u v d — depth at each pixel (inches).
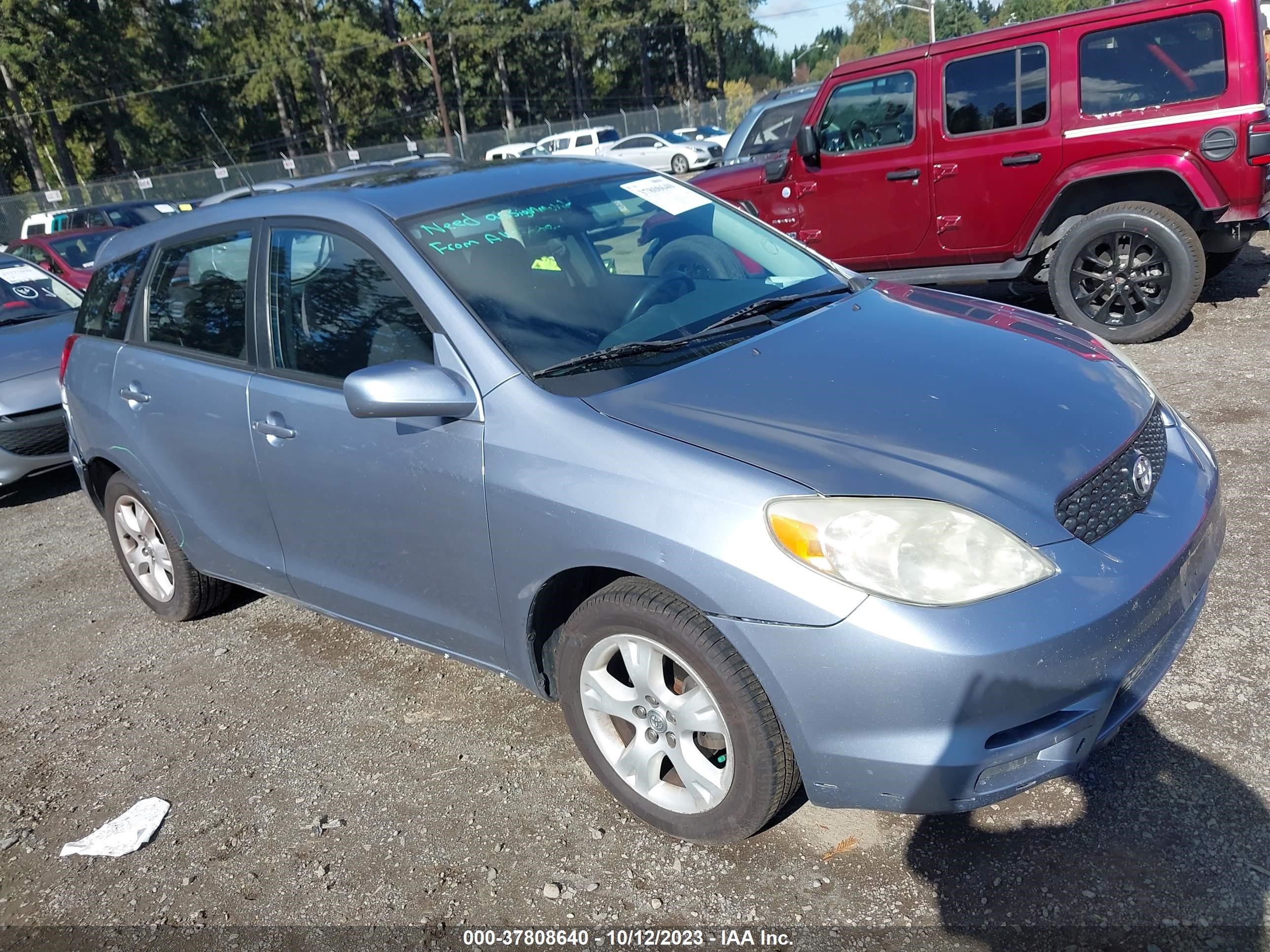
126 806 126.6
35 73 1875.0
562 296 120.5
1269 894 88.4
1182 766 104.7
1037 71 247.6
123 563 180.1
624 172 150.6
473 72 2689.5
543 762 122.5
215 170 1529.3
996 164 258.5
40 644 178.5
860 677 84.7
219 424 140.3
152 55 2011.6
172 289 153.4
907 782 86.2
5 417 242.2
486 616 115.3
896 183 278.2
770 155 331.0
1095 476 94.2
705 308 126.4
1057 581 85.9
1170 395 210.1
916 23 3612.2
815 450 93.1
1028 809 102.6
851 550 85.4
